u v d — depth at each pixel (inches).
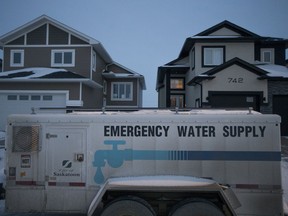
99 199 166.2
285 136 608.1
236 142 182.1
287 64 879.1
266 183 178.9
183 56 895.1
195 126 184.7
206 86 628.7
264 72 621.0
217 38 735.7
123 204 167.0
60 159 187.9
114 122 187.9
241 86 625.9
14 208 187.8
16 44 818.2
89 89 782.5
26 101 691.4
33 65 812.0
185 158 183.3
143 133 186.4
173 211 165.9
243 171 180.4
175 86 899.4
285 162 387.5
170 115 186.5
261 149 180.5
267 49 807.1
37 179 188.1
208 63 747.4
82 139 188.2
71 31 800.9
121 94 1021.8
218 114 187.3
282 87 625.9
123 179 173.0
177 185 165.8
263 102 622.5
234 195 175.6
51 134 189.3
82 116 189.0
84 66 804.0
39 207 187.3
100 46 824.3
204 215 163.5
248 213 178.4
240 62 623.8
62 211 186.4
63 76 695.1
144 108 218.1
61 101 692.7
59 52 810.8
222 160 181.8
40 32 816.9
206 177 181.5
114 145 186.7
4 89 690.2
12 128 189.9
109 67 1029.2
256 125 182.2
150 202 177.3
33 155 189.0
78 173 187.2
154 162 184.4
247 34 756.0
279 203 177.8
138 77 1008.9
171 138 185.0
